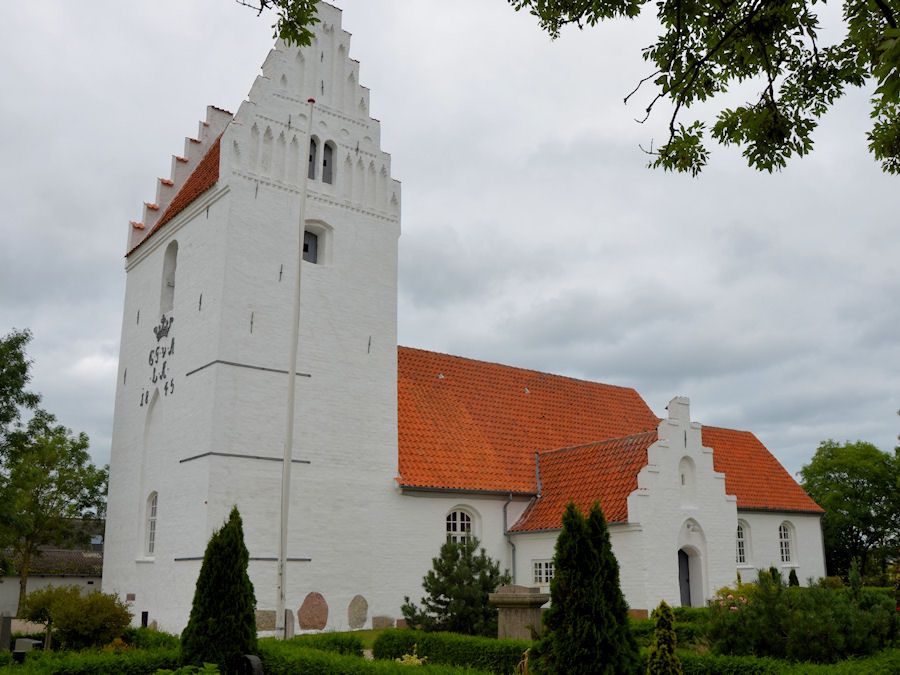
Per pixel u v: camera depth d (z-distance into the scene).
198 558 21.95
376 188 28.06
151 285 28.48
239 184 24.50
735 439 38.66
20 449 33.09
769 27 8.79
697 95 9.67
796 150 9.66
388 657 18.03
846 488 49.28
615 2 9.39
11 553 48.50
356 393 25.88
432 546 26.31
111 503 28.84
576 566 11.01
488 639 16.23
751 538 33.62
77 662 13.44
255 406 23.48
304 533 23.62
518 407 33.66
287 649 14.59
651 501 24.83
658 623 12.23
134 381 28.47
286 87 26.25
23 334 32.78
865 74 8.92
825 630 13.39
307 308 25.33
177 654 14.23
